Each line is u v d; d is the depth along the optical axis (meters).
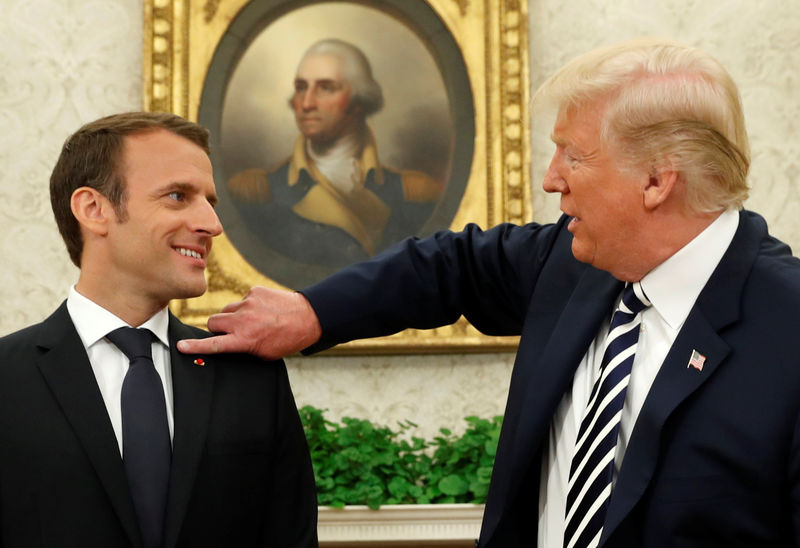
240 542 1.49
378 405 3.30
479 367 3.31
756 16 3.36
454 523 2.79
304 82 3.37
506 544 1.55
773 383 1.27
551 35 3.41
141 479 1.41
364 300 1.79
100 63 3.40
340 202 3.33
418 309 1.86
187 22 3.36
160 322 1.56
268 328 1.66
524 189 3.26
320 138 3.35
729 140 1.37
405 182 3.33
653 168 1.37
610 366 1.45
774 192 3.32
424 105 3.35
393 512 2.78
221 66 3.36
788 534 1.26
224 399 1.55
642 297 1.45
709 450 1.29
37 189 3.36
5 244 3.34
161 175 1.50
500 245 1.85
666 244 1.41
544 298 1.67
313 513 1.62
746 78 3.35
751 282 1.37
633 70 1.38
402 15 3.38
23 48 3.39
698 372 1.32
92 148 1.52
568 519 1.42
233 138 3.35
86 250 1.54
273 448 1.59
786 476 1.24
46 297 3.33
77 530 1.35
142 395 1.46
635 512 1.33
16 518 1.35
